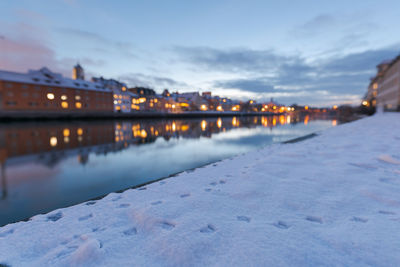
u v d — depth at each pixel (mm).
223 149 15812
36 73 49031
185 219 2479
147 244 2072
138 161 12070
